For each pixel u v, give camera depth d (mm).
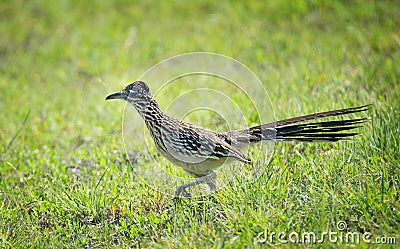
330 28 17328
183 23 19156
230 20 18812
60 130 13711
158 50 17594
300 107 12312
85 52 18250
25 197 10570
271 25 18188
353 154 10156
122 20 19734
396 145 10195
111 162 11727
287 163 10555
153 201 10086
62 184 10922
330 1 18500
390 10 17469
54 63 17906
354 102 12055
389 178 9586
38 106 15242
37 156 12508
